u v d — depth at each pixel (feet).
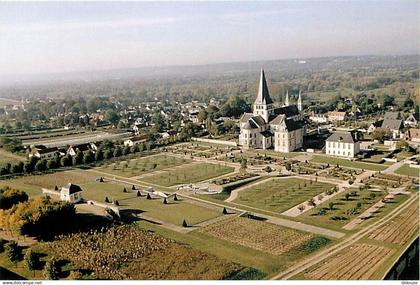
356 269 345.10
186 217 476.13
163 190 590.55
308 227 439.22
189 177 651.66
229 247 394.73
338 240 404.77
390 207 487.20
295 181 607.37
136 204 527.40
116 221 462.60
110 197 558.97
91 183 636.48
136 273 348.18
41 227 422.82
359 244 393.09
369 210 481.05
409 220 444.14
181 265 360.07
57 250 389.80
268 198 538.06
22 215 424.46
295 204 511.81
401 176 610.24
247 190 576.20
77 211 481.05
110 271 352.08
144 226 449.48
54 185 628.69
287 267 353.92
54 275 341.82
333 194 540.93
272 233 425.28
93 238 414.82
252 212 490.49
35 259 361.92
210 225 450.30
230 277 338.75
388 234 412.16
